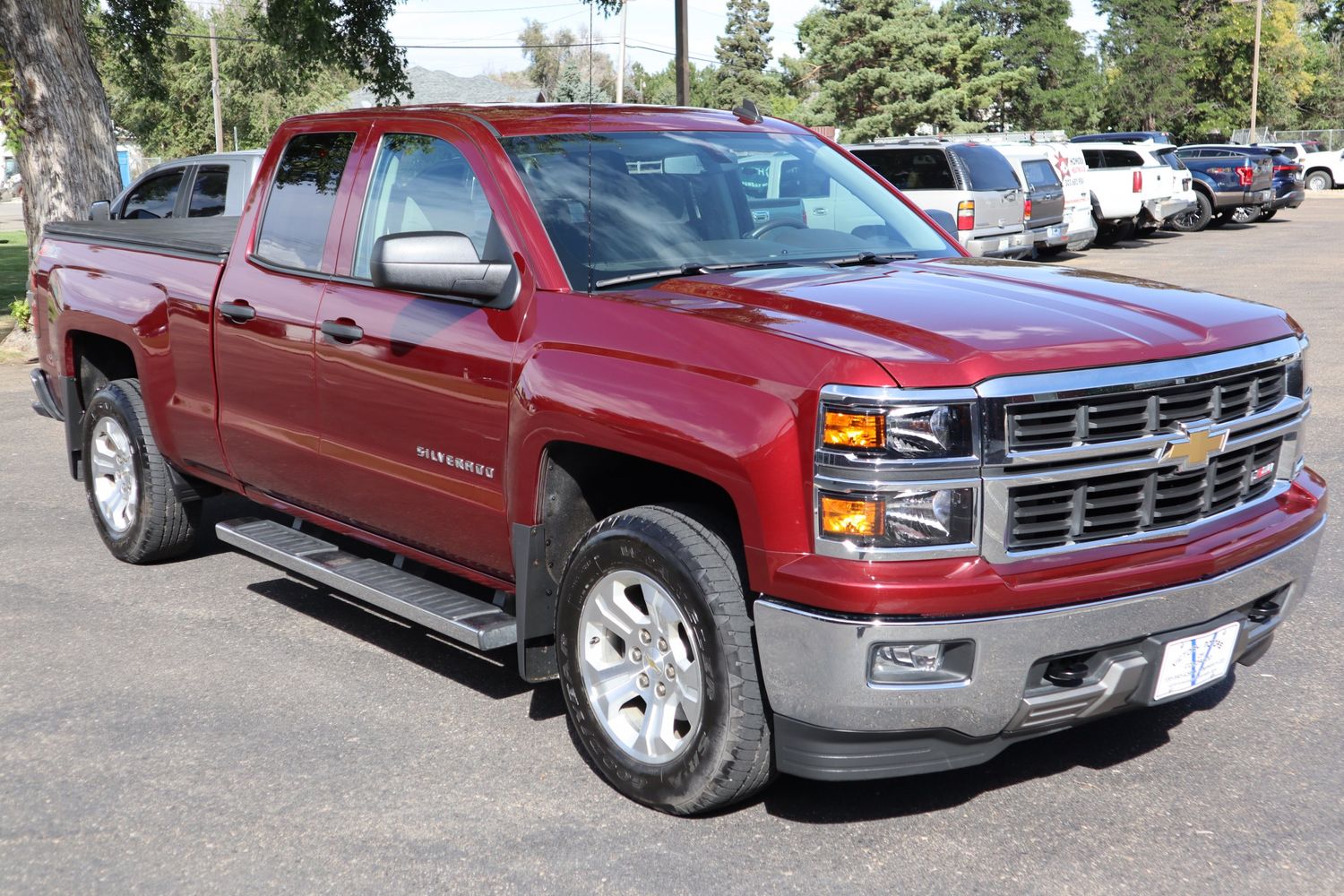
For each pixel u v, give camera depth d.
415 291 3.97
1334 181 42.97
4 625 5.34
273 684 4.71
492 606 4.27
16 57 13.05
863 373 3.12
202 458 5.56
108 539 6.27
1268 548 3.60
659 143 4.63
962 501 3.12
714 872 3.36
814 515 3.18
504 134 4.37
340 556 4.82
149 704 4.51
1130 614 3.28
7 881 3.37
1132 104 75.56
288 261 4.97
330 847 3.52
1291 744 4.06
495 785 3.88
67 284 6.30
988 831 3.54
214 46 54.97
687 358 3.47
